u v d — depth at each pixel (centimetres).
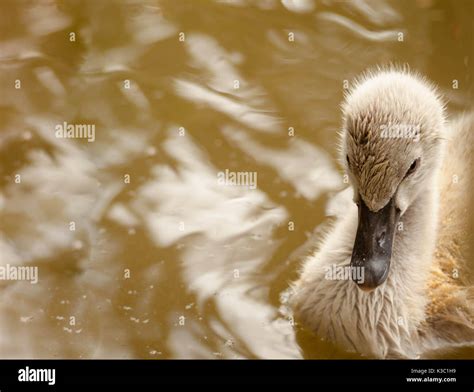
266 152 1275
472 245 1160
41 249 1138
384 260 967
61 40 1420
